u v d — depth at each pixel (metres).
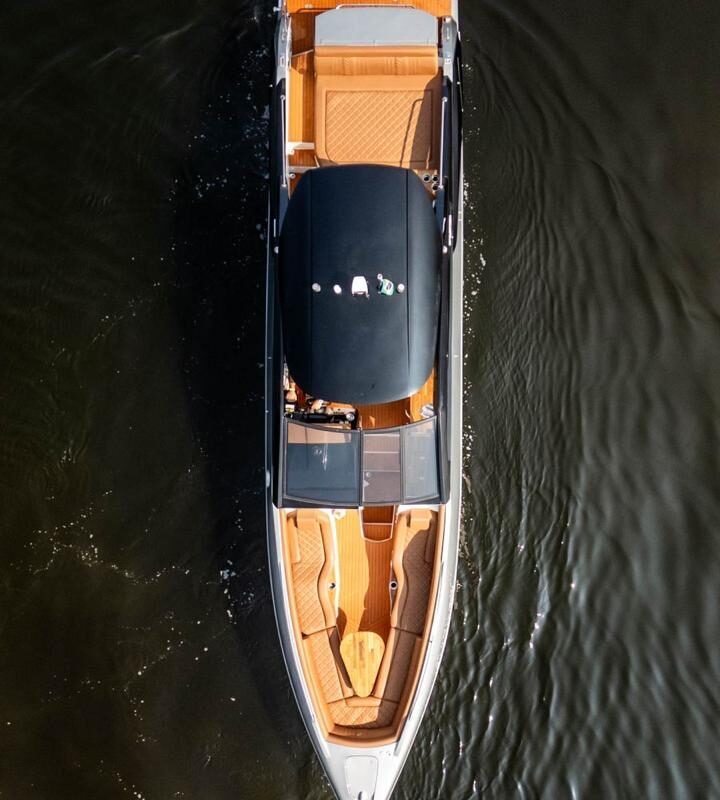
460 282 6.34
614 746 6.57
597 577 6.89
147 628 6.89
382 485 5.84
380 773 5.68
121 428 7.20
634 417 7.09
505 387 7.13
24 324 7.29
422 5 6.46
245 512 7.07
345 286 5.61
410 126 6.12
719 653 6.68
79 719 6.70
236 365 7.29
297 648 5.77
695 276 7.23
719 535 6.88
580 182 7.35
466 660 6.75
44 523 7.02
